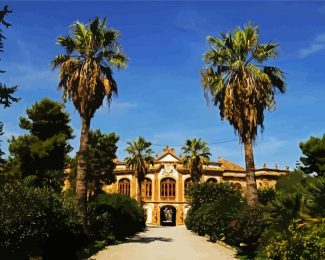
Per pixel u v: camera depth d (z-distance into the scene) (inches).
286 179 641.0
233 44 914.1
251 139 861.2
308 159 993.5
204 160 2148.1
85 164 889.5
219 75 922.1
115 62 943.0
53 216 587.2
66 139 1030.4
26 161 957.2
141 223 1772.9
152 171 2738.7
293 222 434.9
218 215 1002.7
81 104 903.1
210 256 757.3
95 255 722.8
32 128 1026.1
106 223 959.6
